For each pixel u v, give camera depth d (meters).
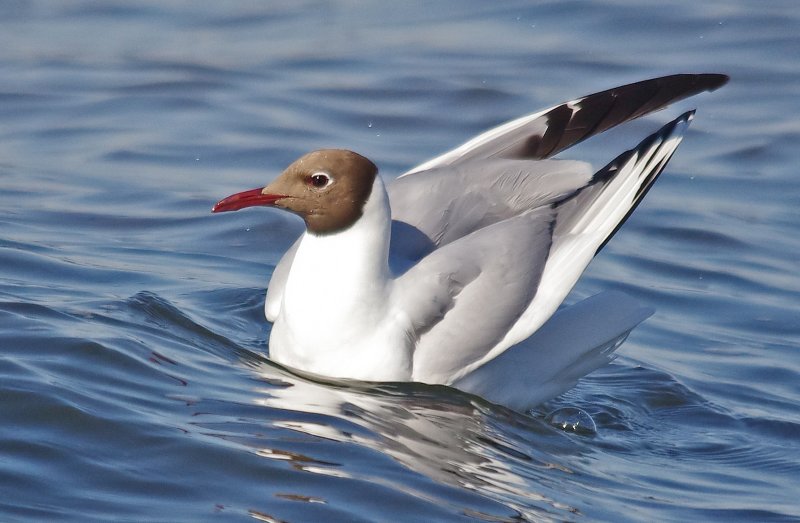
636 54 23.77
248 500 8.46
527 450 10.45
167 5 26.02
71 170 17.83
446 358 11.21
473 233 11.52
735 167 19.50
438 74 22.66
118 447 8.98
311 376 11.23
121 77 21.95
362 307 11.10
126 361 10.60
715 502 9.69
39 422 9.19
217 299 13.32
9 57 22.61
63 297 12.44
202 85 21.80
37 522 7.85
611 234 11.41
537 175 11.92
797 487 10.19
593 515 9.05
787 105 21.83
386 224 11.12
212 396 10.27
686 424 11.71
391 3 26.83
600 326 11.95
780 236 17.17
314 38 24.52
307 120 20.53
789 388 12.80
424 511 8.61
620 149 20.19
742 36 24.77
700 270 16.02
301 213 11.09
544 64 23.19
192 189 17.36
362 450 9.52
